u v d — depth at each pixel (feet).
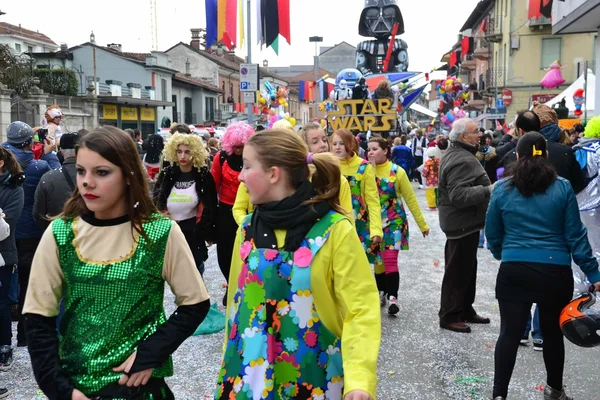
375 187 19.01
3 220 14.76
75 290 7.33
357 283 7.48
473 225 17.95
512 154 17.94
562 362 13.00
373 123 45.80
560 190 12.30
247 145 7.77
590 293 12.55
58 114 28.84
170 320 7.57
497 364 12.61
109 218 7.48
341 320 7.72
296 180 7.68
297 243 7.49
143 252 7.39
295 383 7.43
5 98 68.80
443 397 13.82
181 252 7.64
